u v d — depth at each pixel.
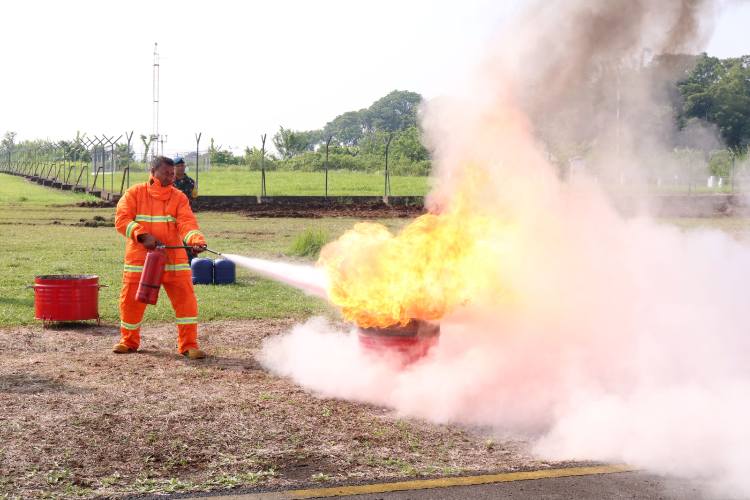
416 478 4.61
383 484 4.49
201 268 12.73
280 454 4.95
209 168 58.28
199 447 5.04
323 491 4.37
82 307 8.95
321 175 54.50
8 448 4.90
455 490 4.43
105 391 6.29
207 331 9.03
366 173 57.12
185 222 7.91
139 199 7.85
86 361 7.37
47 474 4.51
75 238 20.38
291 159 64.88
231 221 27.73
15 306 10.09
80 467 4.64
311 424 5.57
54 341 8.24
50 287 8.85
